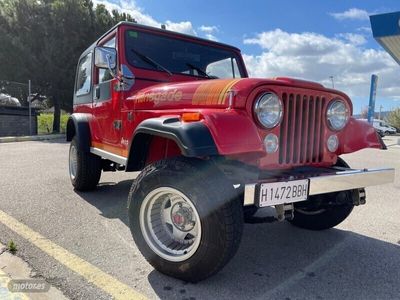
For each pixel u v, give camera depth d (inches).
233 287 99.3
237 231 92.1
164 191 99.8
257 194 92.7
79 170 188.4
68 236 131.7
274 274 108.0
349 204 125.3
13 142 509.7
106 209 166.1
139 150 118.0
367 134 130.9
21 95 633.6
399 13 520.4
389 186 235.0
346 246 130.7
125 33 149.7
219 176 94.1
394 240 137.5
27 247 120.0
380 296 96.3
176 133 94.3
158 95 124.9
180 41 163.0
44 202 174.6
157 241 104.5
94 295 92.7
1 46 638.5
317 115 116.4
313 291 98.5
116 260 113.1
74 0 698.2
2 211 157.6
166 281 101.0
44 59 668.7
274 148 105.7
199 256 94.3
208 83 112.3
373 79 650.8
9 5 682.2
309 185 101.3
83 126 187.3
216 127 93.5
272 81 103.1
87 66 195.6
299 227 150.1
